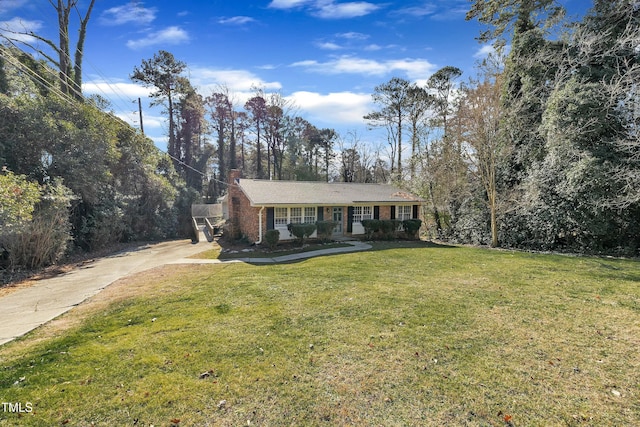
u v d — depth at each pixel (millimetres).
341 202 17688
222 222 27062
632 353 4375
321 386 3686
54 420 3107
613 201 11781
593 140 12719
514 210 15422
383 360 4250
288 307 6348
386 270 9789
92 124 16875
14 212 9414
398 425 3062
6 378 3820
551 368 4027
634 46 12609
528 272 9367
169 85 31594
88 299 7531
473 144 15953
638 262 10703
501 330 5164
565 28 14859
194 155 37250
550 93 14422
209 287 8055
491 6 17359
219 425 3070
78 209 16422
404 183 24219
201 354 4422
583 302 6496
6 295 8109
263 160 41812
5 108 13609
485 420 3119
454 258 11969
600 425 3025
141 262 12984
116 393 3541
